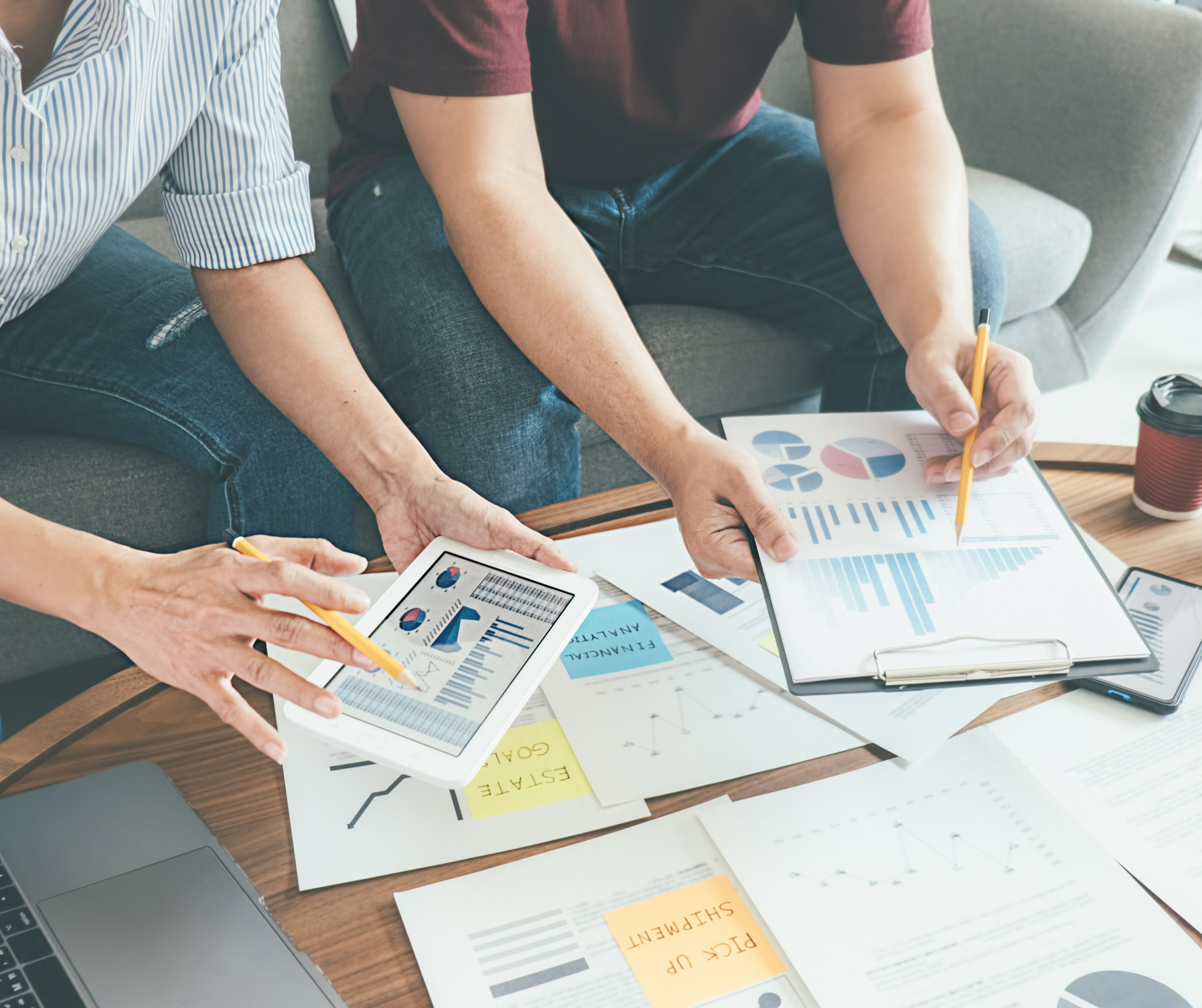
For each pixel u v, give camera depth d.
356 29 1.55
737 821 0.59
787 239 1.27
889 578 0.69
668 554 0.83
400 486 0.80
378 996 0.51
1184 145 1.63
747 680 0.70
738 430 0.85
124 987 0.50
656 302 1.39
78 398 1.07
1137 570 0.77
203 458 1.06
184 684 0.63
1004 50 1.76
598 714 0.68
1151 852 0.56
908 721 0.66
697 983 0.51
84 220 0.95
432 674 0.62
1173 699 0.65
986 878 0.55
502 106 1.02
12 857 0.57
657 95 1.25
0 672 1.19
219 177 0.95
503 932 0.54
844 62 1.15
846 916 0.53
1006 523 0.74
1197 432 0.80
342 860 0.58
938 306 0.96
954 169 1.11
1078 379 1.84
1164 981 0.49
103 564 0.64
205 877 0.56
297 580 0.59
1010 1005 0.48
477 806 0.61
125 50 0.84
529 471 1.14
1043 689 0.68
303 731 0.65
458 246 1.01
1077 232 1.66
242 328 0.93
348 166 1.36
